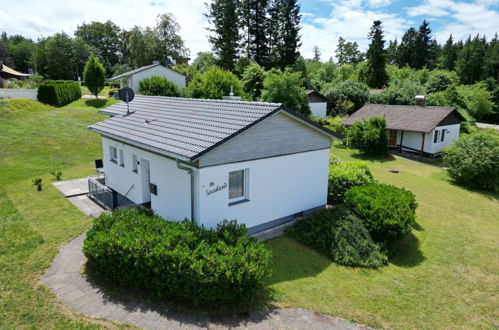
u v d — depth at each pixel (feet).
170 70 133.39
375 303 25.77
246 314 22.63
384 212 33.78
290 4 191.11
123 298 23.25
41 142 73.92
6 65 257.14
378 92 148.66
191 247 24.93
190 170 29.53
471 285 29.78
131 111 48.24
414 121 95.66
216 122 33.55
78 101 127.44
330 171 48.65
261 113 32.63
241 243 25.75
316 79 194.29
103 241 24.22
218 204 31.07
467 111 154.92
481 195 61.36
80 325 20.30
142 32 210.18
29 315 21.01
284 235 35.50
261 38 189.67
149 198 40.29
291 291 26.12
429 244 38.40
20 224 35.27
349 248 32.17
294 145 37.19
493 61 250.16
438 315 25.00
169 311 22.12
